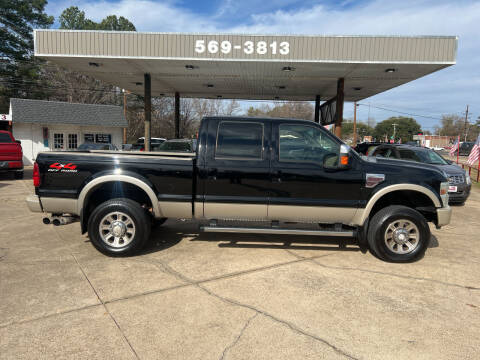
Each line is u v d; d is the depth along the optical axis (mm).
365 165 4578
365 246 5375
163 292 3635
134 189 4898
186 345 2727
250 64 11648
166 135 45625
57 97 40719
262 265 4461
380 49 10570
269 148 4578
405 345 2781
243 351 2658
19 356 2549
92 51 10945
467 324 3119
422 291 3781
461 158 39031
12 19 33406
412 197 4895
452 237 6039
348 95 18109
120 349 2662
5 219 6715
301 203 4570
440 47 10516
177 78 14500
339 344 2775
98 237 4578
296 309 3326
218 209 4672
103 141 24375
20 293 3553
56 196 4609
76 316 3127
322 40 10680
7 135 12914
